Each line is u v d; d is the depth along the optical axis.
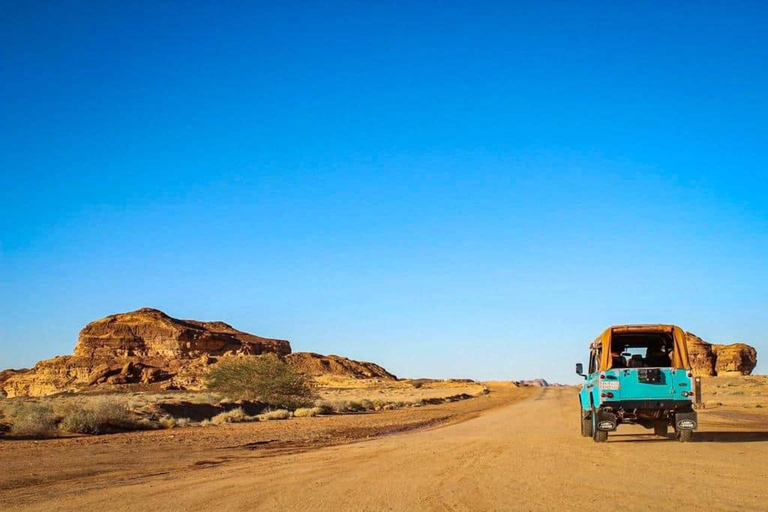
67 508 11.30
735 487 12.02
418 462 16.86
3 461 19.08
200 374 170.00
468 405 71.12
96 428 30.64
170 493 12.64
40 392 182.75
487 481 13.17
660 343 21.83
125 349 194.50
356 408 61.53
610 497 11.09
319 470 15.68
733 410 48.53
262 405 54.66
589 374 23.05
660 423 22.12
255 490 12.71
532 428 30.53
